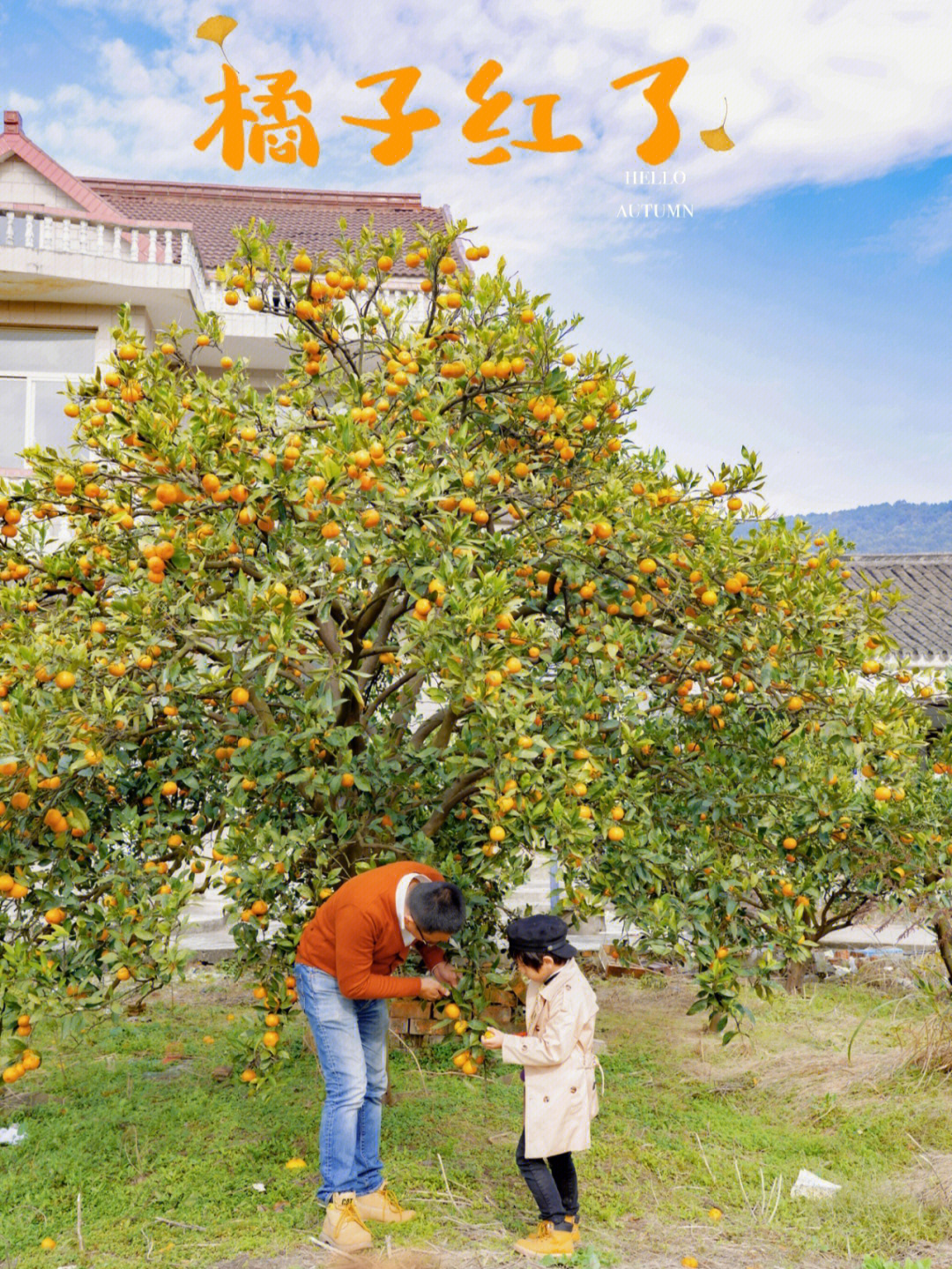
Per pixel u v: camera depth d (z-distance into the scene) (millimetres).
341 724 5379
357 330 5457
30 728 3559
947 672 6555
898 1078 5652
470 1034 4336
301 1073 5848
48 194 13273
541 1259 3713
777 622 4691
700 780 5230
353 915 3836
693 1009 4465
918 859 5832
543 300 4801
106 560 4703
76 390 5359
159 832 5031
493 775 4152
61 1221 4039
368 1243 3775
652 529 4633
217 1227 3971
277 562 4199
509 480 5074
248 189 19281
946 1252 3875
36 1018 3936
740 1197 4391
